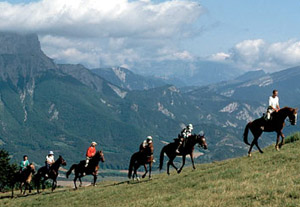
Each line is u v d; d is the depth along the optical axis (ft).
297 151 91.25
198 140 100.32
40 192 132.36
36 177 130.93
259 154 100.73
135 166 114.11
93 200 89.66
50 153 129.18
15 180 133.39
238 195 60.13
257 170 80.33
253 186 64.39
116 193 91.50
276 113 93.40
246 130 100.48
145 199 72.79
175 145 104.27
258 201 54.70
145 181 106.32
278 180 65.21
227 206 54.65
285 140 121.29
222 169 91.86
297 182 61.67
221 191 66.33
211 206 56.03
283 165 79.00
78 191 110.42
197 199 62.75
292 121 89.45
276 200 52.80
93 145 119.44
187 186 81.25
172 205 62.08
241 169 84.38
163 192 81.10
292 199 52.54
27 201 108.27
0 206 109.29
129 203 71.97
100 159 118.11
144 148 111.24
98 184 128.16
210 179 82.17
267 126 95.86
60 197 104.63
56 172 125.18
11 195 138.72
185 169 119.96
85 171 119.44
